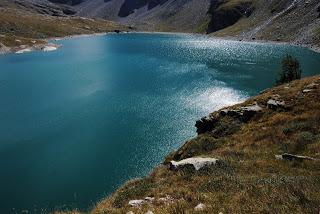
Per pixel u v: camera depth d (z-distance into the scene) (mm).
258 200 12141
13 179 42812
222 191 14711
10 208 36281
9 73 111438
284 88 38125
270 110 33156
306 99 32656
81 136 56812
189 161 21188
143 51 167500
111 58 144750
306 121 27828
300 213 10273
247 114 33750
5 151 51281
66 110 71375
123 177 42812
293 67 55812
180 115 66688
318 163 18688
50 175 43688
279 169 18656
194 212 12336
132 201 16672
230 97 78438
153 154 49156
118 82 97188
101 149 51312
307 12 183500
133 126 61000
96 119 65312
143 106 73375
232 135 30906
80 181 42000
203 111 68812
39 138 56094
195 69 114375
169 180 19547
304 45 155375
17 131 59438
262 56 134875
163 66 122125
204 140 30766
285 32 182375
